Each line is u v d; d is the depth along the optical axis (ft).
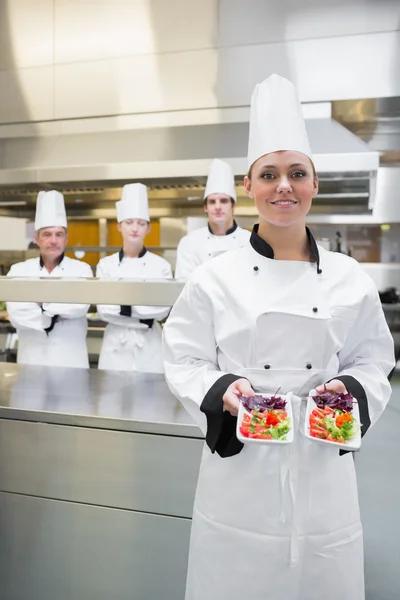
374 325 3.27
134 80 11.78
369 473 7.05
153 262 9.29
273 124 3.01
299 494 3.05
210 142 10.53
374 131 12.23
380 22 10.37
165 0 11.42
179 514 4.34
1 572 4.84
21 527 4.75
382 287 11.84
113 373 6.25
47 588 4.74
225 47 11.21
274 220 3.02
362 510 6.24
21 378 5.94
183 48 11.44
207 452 3.35
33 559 4.75
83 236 14.46
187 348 3.34
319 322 3.02
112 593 4.58
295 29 10.78
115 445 4.45
